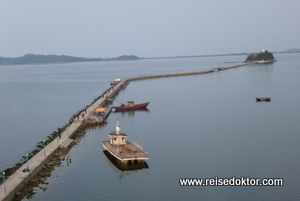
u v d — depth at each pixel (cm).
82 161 7069
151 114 11650
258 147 7438
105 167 6675
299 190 5409
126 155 6600
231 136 8350
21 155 7794
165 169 6400
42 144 8062
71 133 8931
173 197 5347
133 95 16738
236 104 12675
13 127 10681
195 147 7600
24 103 15612
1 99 17200
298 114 10525
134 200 5288
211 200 5206
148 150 7519
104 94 16338
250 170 6203
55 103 15350
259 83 19125
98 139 8750
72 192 5609
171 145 7825
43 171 6475
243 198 5231
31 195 5512
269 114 10681
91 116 10944
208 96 15038
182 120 10400
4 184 5250
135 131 9312
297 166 6303
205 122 9962
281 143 7650
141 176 6153
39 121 11494
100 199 5362
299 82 18825
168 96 15700
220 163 6581
